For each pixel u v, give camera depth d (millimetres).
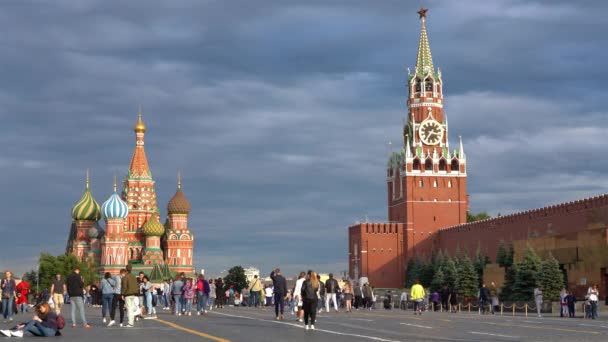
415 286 70250
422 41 192375
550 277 98438
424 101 186250
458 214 182875
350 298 72312
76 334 36281
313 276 40281
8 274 54000
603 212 108500
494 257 148750
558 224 123438
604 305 91875
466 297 124688
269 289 101375
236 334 36062
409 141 186250
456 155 184625
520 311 87938
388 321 51469
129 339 32531
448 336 35969
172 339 32469
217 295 92125
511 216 141875
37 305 35062
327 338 33344
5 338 33219
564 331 40906
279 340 31984
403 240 183625
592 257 100562
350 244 190875
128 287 43219
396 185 189125
